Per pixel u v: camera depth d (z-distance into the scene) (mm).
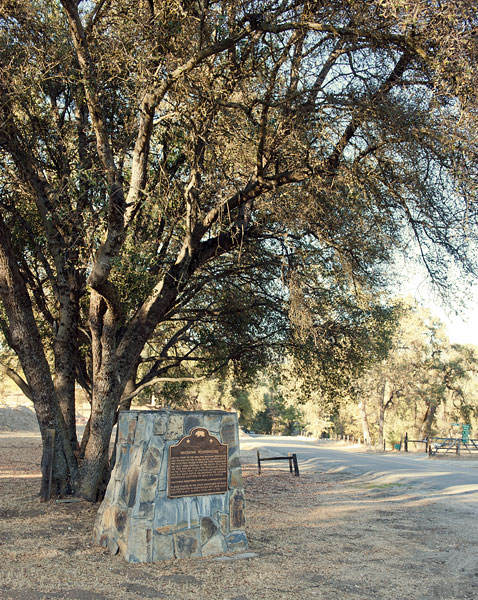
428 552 7188
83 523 8266
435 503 11398
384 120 8695
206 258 10812
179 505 6668
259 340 14406
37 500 9930
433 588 5738
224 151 10125
